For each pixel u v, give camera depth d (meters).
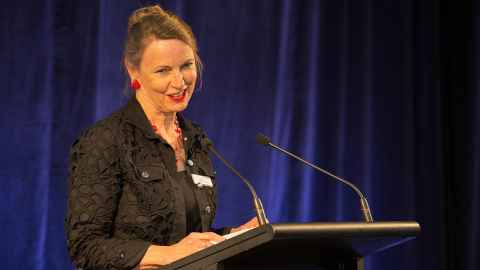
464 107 8.09
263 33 7.22
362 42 7.68
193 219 4.07
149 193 3.89
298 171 7.28
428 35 8.08
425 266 7.87
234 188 6.98
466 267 7.95
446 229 8.12
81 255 3.63
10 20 6.20
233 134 7.04
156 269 3.28
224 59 7.06
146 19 4.04
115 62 6.47
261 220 3.61
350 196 7.54
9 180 6.11
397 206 7.76
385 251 7.70
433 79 8.06
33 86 6.22
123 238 3.83
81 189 3.73
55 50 6.31
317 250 3.48
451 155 8.17
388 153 7.77
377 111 7.76
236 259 3.16
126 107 4.12
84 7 6.44
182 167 4.19
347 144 7.59
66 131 6.30
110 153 3.85
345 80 7.57
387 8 7.86
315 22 7.43
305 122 7.34
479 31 7.95
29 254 6.11
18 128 6.16
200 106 6.94
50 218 6.22
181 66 3.98
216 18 7.05
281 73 7.24
